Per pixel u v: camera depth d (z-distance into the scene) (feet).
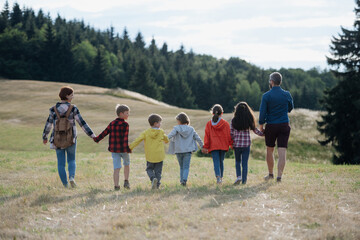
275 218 14.89
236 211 15.87
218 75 449.06
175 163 39.19
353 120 84.79
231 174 31.55
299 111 107.24
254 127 23.24
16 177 28.19
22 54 331.36
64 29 446.19
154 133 22.33
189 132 23.65
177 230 13.57
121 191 21.12
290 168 34.58
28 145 90.43
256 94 467.52
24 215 16.42
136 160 41.52
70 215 16.42
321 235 12.76
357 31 91.71
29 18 452.35
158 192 20.12
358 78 89.25
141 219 14.93
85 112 140.05
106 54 429.79
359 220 14.69
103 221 15.10
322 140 88.94
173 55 604.90
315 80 632.38
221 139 23.30
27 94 172.65
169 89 355.97
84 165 37.01
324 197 18.11
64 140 22.21
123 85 366.22
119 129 22.17
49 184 24.14
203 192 19.81
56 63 327.47
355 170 28.02
